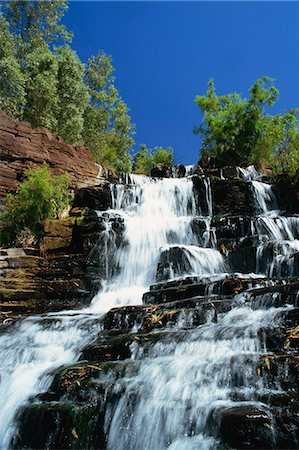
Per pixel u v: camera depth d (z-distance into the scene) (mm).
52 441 6027
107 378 6555
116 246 14438
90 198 17031
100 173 20375
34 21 29438
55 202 16547
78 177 19391
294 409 4969
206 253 13367
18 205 16031
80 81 26625
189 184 17875
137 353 7125
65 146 19266
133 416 5793
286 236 15000
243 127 25672
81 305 12570
